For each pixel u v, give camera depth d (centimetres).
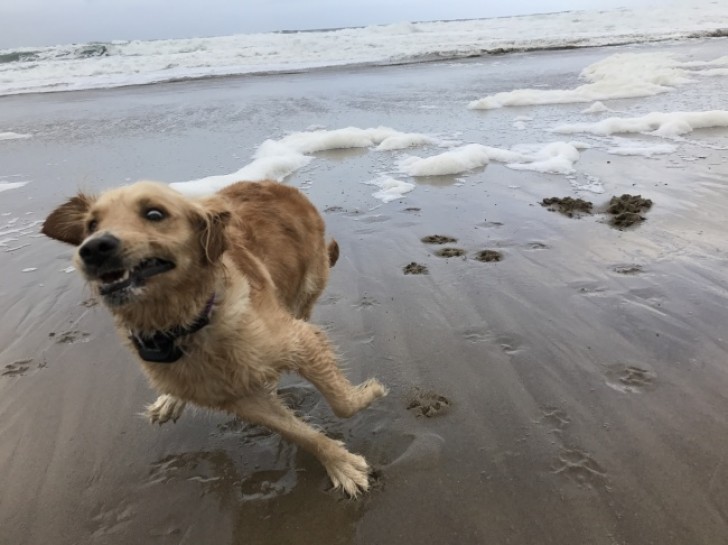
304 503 96
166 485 102
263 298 104
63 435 114
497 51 786
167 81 664
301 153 305
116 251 83
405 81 552
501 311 148
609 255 171
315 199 238
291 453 108
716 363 120
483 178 250
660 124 312
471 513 91
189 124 397
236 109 446
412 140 310
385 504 94
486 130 333
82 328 153
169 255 89
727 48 671
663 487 92
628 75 465
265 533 91
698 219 189
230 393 98
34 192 265
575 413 110
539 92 426
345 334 143
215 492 100
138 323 93
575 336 134
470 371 126
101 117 445
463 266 173
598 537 85
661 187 221
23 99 575
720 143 275
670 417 107
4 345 147
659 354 125
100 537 92
